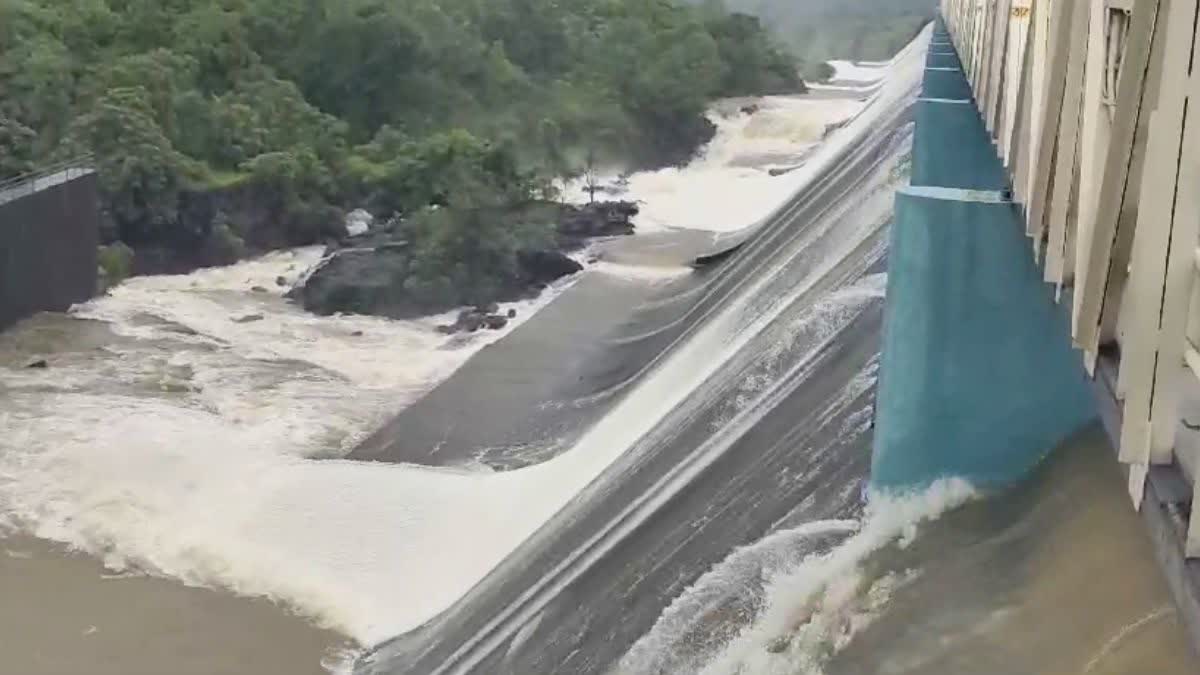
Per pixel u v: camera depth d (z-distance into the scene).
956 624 6.74
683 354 17.05
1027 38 6.41
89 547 15.12
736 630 8.59
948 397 7.38
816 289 14.09
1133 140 3.43
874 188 16.22
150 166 29.66
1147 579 5.82
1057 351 7.06
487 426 19.05
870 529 7.86
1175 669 5.27
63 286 25.34
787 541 8.97
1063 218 4.66
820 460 9.77
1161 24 3.21
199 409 19.80
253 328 25.09
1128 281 3.42
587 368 21.39
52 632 13.21
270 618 13.59
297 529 15.56
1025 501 7.06
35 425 18.55
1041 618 6.26
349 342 24.23
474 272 27.75
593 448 15.93
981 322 7.23
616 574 10.67
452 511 15.68
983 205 7.11
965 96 13.33
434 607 13.46
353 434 18.89
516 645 10.96
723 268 22.92
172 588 14.23
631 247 29.98
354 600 13.88
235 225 30.52
